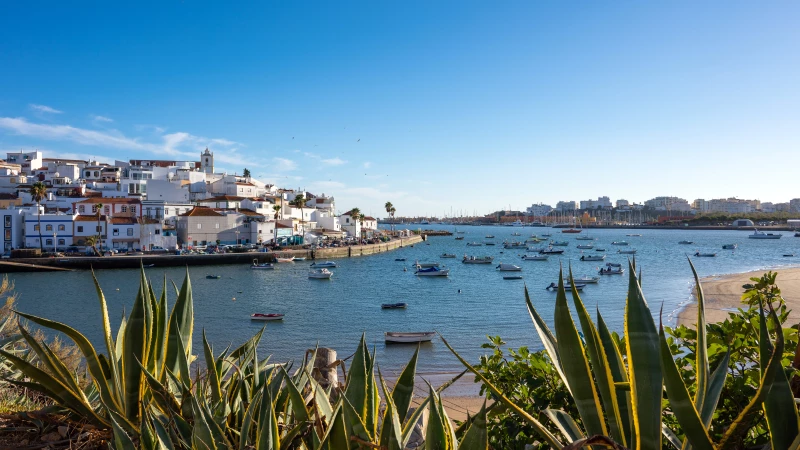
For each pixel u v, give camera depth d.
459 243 168.12
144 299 3.88
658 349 2.03
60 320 41.78
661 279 72.62
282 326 41.38
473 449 2.18
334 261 97.81
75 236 80.75
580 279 70.44
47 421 3.95
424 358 31.70
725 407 3.10
